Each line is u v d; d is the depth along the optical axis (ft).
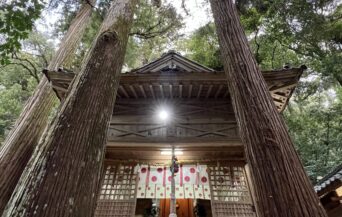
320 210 4.81
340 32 32.01
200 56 44.68
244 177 18.49
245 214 16.62
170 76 17.22
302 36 33.86
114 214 16.70
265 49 40.83
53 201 4.20
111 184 18.25
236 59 8.31
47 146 5.15
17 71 41.22
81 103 6.08
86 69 7.24
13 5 11.94
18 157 13.73
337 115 37.83
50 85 18.29
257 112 6.56
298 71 16.42
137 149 18.51
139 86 17.97
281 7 33.45
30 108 16.42
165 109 19.36
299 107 42.63
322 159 37.27
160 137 17.99
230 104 19.49
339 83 36.22
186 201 25.66
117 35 8.84
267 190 5.15
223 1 11.07
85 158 5.08
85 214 4.49
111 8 11.12
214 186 18.16
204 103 19.57
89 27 33.17
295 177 5.26
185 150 18.63
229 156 19.13
